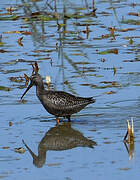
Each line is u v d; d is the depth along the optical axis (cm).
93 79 2148
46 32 2794
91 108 1861
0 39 2677
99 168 1377
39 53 2484
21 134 1653
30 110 1859
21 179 1320
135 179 1302
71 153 1500
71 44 2597
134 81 2109
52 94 1794
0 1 3350
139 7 3153
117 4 3241
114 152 1483
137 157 1443
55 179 1314
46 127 1720
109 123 1725
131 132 1541
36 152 1514
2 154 1497
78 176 1329
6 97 1975
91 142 1566
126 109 1822
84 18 3009
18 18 3016
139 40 2622
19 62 2367
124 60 2356
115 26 2836
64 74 2209
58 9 3092
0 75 2222
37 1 3272
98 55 2431
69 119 1795
